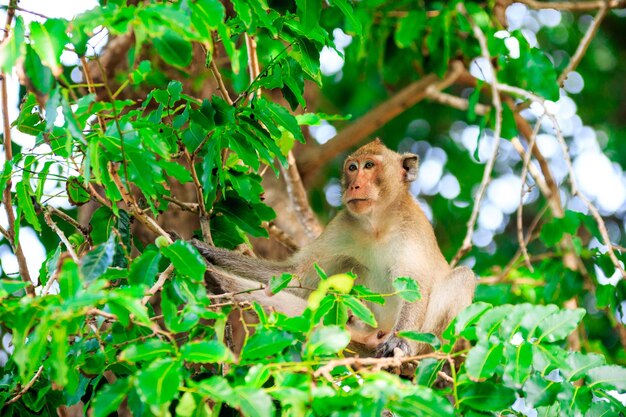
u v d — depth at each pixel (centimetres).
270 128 825
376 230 1146
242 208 957
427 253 1146
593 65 1944
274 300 1020
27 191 820
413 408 577
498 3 1373
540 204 1769
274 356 648
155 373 540
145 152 685
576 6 1338
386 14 1373
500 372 641
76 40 635
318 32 864
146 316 570
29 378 688
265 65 933
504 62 1179
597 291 1122
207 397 580
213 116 811
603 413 686
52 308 564
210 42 662
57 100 620
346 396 570
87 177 673
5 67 616
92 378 783
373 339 1045
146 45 1080
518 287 1234
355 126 1512
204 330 704
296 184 1238
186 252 655
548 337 647
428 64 1364
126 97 1072
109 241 642
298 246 1251
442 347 667
